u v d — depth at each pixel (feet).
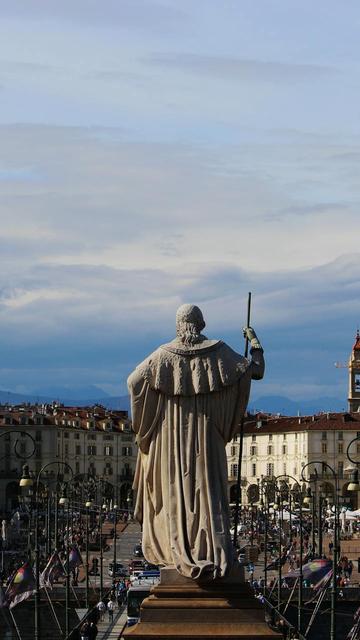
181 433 114.93
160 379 115.14
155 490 115.96
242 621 110.32
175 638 109.19
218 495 114.62
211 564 111.45
